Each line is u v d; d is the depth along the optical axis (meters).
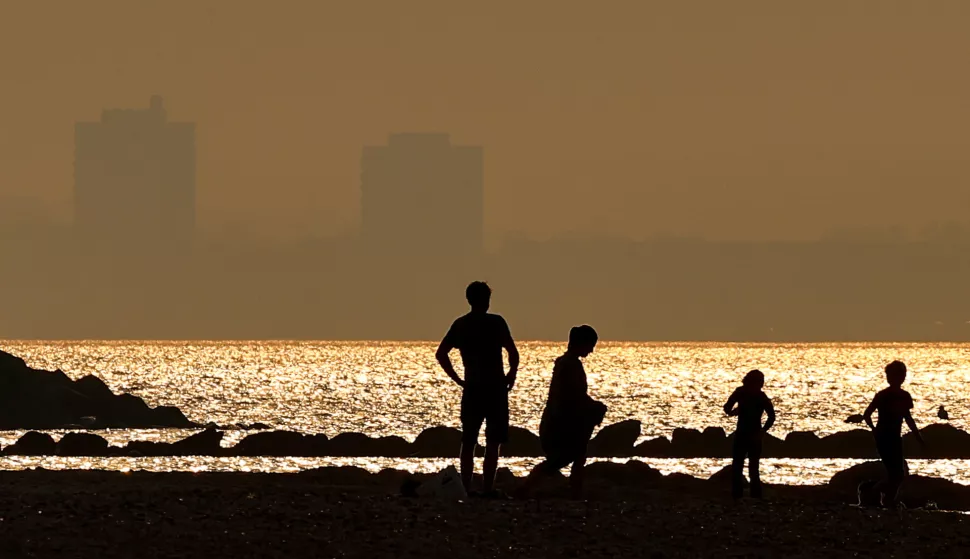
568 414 66.81
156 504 59.56
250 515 56.78
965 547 54.16
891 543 54.59
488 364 64.50
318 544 51.38
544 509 60.41
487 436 65.06
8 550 49.03
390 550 50.56
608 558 50.44
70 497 62.28
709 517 59.69
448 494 64.06
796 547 53.41
